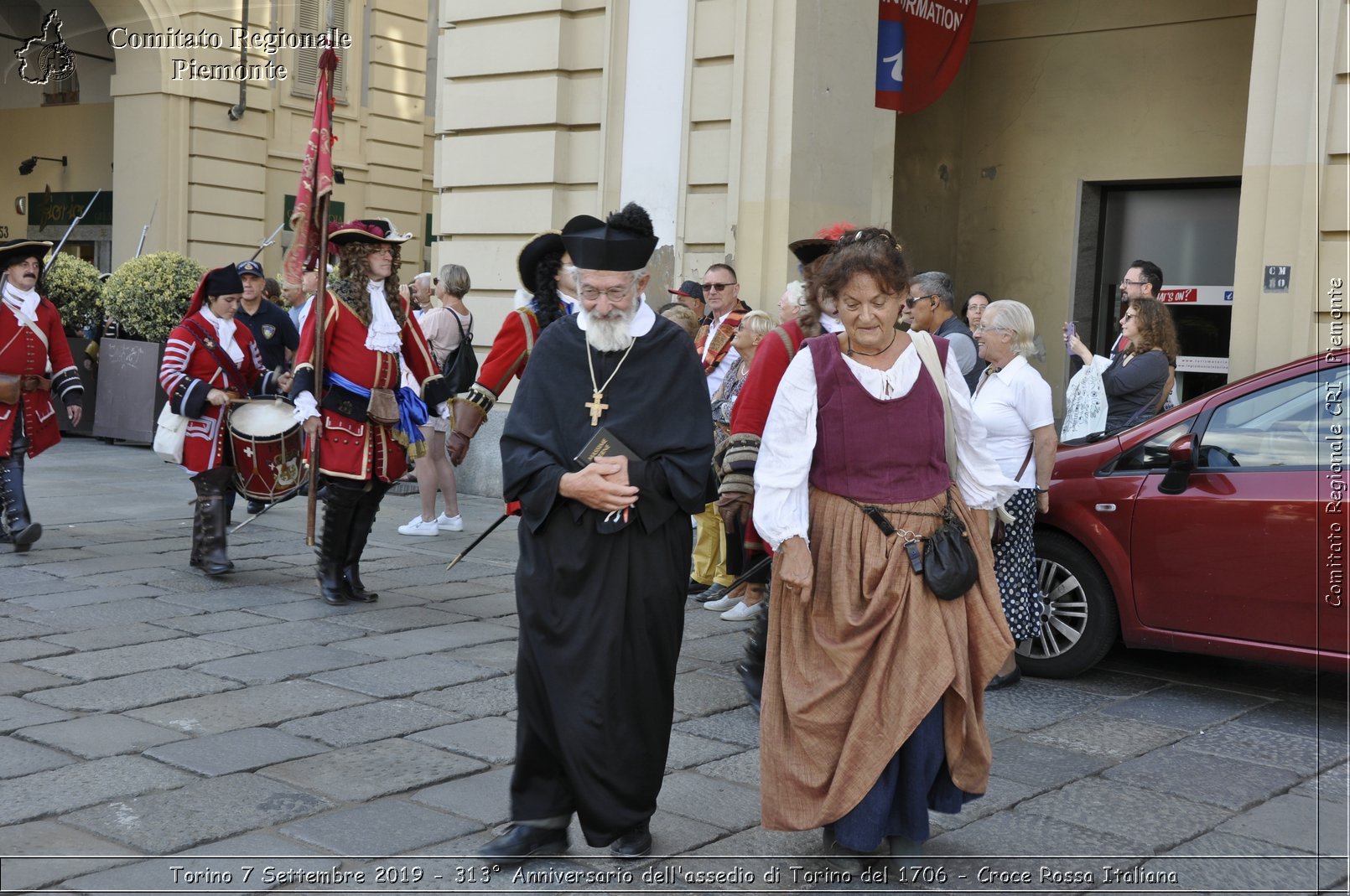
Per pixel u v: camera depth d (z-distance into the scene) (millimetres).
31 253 7738
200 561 7207
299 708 4871
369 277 6531
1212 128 10078
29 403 7719
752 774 4371
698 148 9266
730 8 9039
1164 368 6590
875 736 3430
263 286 8367
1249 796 4277
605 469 3459
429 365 6719
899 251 3588
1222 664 6113
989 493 3666
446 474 8930
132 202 17156
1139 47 10406
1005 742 4824
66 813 3801
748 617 6684
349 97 19531
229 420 7012
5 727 4535
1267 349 7191
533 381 3648
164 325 13281
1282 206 7121
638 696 3553
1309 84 7012
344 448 6426
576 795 3510
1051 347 11023
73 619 6094
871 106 9414
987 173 11297
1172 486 5363
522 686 3586
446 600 6844
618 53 9656
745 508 4734
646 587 3551
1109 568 5527
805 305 4715
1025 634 5469
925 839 3480
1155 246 10742
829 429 3566
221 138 17438
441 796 4051
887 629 3473
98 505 9555
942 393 3609
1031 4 10914
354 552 6699
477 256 10531
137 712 4762
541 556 3547
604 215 9750
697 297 8258
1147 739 4887
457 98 10516
